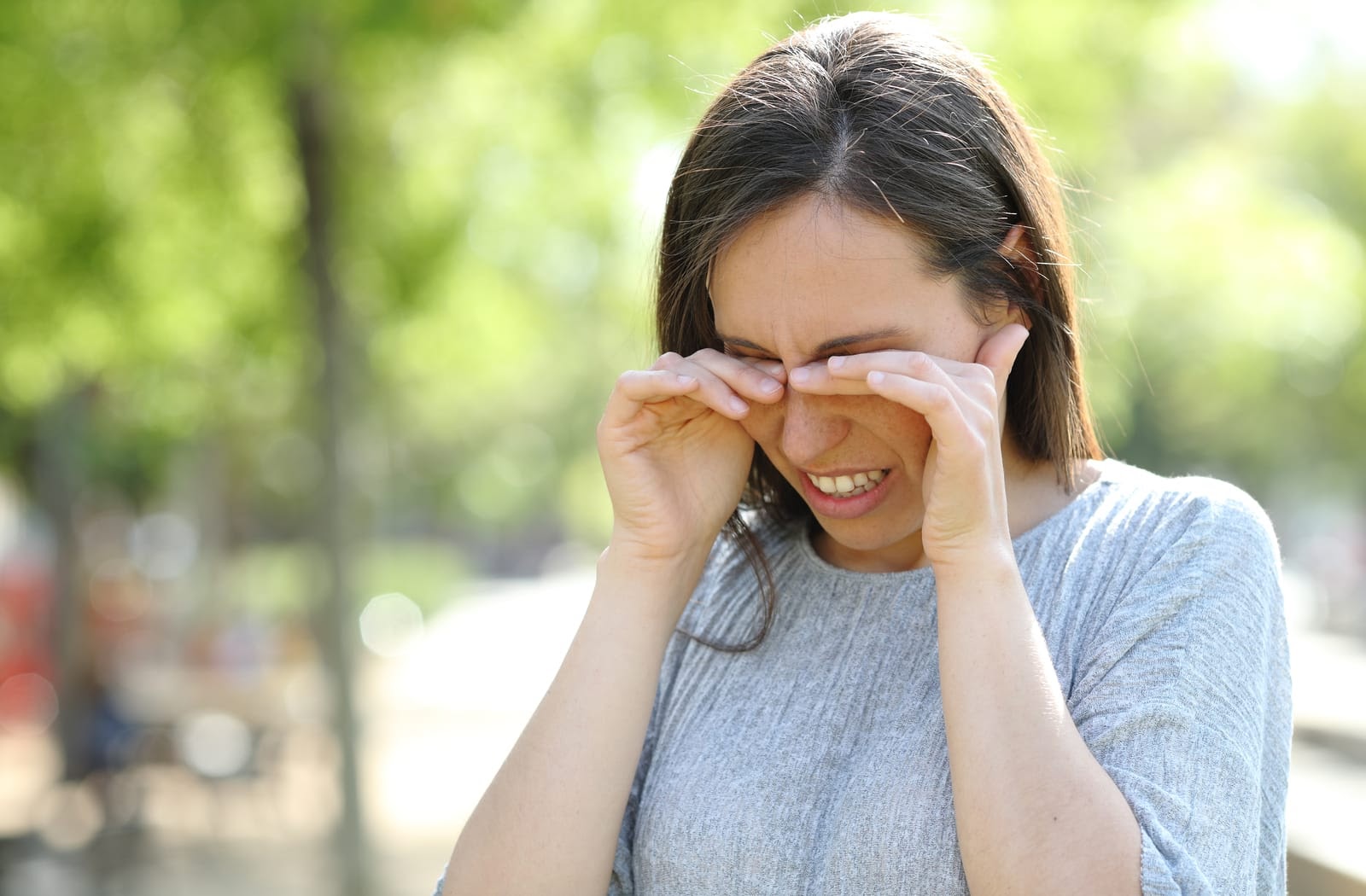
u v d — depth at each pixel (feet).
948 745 4.81
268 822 35.01
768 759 5.20
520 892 5.05
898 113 4.88
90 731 34.58
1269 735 5.10
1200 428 87.51
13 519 58.85
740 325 5.05
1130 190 28.71
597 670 5.26
